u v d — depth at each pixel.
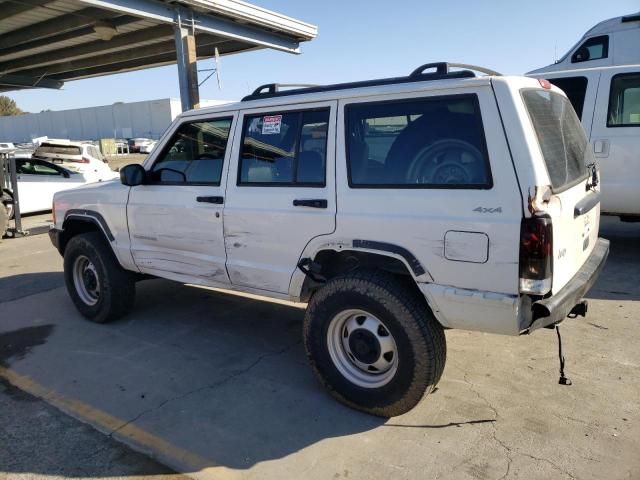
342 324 3.50
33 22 14.12
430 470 2.88
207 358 4.42
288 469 2.94
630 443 3.04
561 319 2.98
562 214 2.98
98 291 5.25
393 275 3.29
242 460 3.03
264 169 3.84
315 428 3.32
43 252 9.05
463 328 3.07
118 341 4.84
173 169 4.48
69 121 60.59
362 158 3.34
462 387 3.75
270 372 4.12
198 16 12.33
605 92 6.46
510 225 2.76
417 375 3.15
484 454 2.99
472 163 2.93
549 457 2.95
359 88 3.41
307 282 3.71
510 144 2.80
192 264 4.38
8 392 3.93
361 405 3.43
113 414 3.56
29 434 3.35
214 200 4.07
